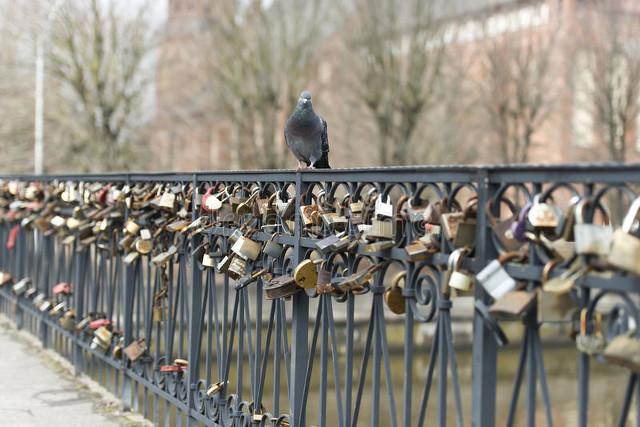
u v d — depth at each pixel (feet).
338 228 14.05
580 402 9.07
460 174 10.85
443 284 10.84
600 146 115.85
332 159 120.98
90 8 120.16
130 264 24.02
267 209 16.60
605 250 8.68
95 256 27.53
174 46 133.49
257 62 120.57
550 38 115.14
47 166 126.82
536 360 9.54
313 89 123.85
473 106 115.24
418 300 11.74
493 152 115.65
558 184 9.39
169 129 136.15
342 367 50.78
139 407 24.71
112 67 120.88
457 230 10.58
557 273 9.25
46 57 118.83
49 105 124.47
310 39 122.31
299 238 15.28
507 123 114.32
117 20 122.21
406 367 11.96
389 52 111.04
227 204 18.45
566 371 56.85
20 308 38.19
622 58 110.42
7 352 32.81
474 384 10.49
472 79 116.57
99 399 25.39
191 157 138.31
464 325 66.64
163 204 20.98
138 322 23.59
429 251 11.27
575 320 9.31
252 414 16.87
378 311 12.77
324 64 126.93
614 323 8.71
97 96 119.85
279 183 16.37
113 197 24.84
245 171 17.67
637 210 8.48
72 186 29.50
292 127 19.60
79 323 27.96
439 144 112.98
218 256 18.60
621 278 8.43
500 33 117.29
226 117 127.85
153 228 22.66
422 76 110.52
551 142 120.88
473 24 118.52
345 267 13.80
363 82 112.88
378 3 112.37
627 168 8.48
